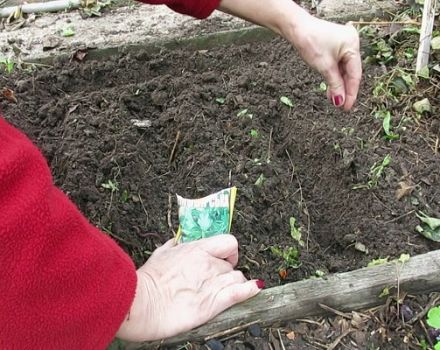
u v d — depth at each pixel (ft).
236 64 8.59
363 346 5.57
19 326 3.89
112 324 4.24
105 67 8.54
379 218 6.61
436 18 8.70
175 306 5.20
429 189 6.86
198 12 5.76
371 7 9.23
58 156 7.25
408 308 5.74
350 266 6.35
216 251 5.66
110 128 7.54
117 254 4.34
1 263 3.65
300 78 8.18
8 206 3.62
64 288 3.98
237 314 5.51
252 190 6.90
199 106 7.79
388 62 8.38
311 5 9.32
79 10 9.52
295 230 6.61
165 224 6.71
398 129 7.48
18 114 7.92
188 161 7.25
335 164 7.14
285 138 7.67
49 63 8.70
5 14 9.41
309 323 5.70
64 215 3.92
